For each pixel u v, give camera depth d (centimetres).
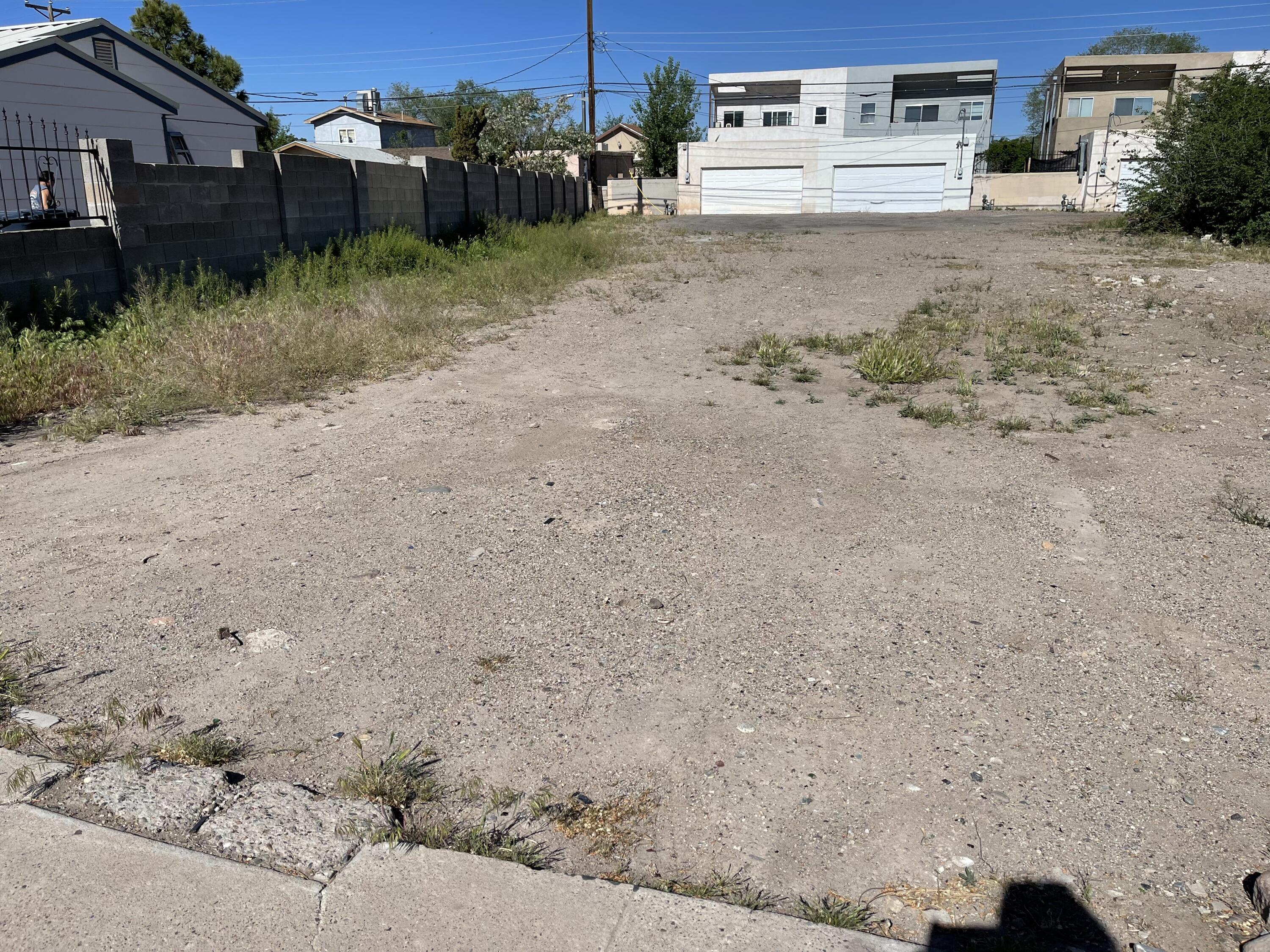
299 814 246
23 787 255
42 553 421
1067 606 372
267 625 355
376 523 457
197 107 1983
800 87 4734
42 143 1549
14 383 670
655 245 2034
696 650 338
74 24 1698
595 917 212
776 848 241
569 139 4366
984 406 684
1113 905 221
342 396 716
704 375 793
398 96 7138
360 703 304
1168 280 1303
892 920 218
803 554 423
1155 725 293
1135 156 2170
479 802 258
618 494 498
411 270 1399
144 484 514
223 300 1052
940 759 276
